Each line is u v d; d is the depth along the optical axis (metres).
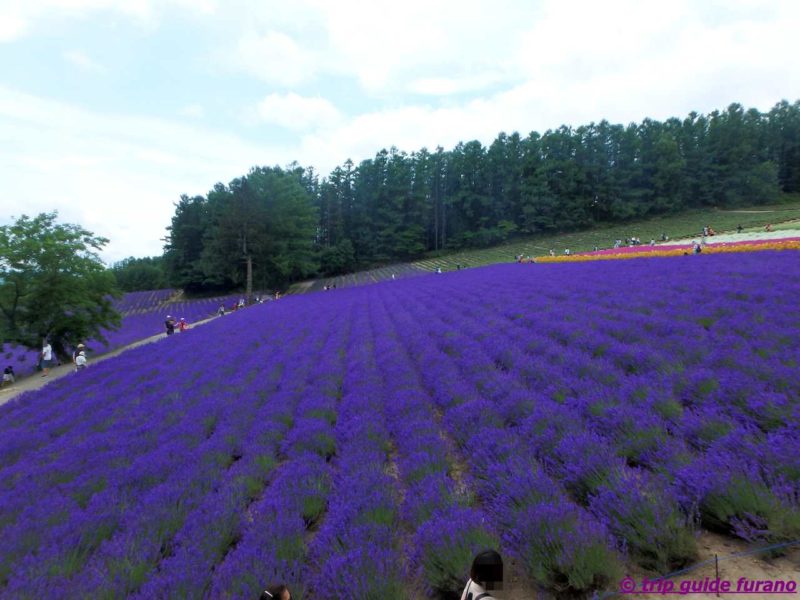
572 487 5.40
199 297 82.06
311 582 4.41
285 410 10.83
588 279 25.34
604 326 13.05
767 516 3.90
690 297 15.23
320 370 14.50
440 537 4.33
